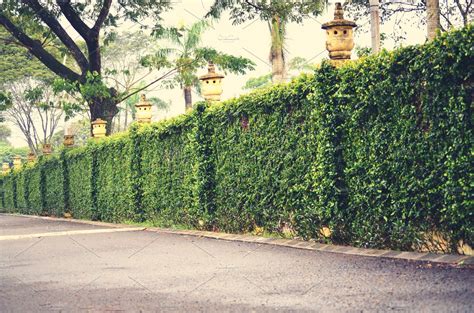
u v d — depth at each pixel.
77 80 29.03
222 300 6.05
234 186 13.17
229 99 13.19
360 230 9.33
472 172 7.29
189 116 15.12
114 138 20.64
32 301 6.43
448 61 7.48
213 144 13.97
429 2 20.08
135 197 18.61
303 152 10.74
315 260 8.49
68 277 8.12
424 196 8.02
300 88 10.68
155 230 15.97
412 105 8.12
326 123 9.77
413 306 5.18
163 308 5.80
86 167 23.81
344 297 5.80
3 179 43.16
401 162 8.34
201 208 14.34
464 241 7.58
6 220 28.55
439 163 7.73
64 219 25.72
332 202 9.77
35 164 32.47
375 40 17.97
